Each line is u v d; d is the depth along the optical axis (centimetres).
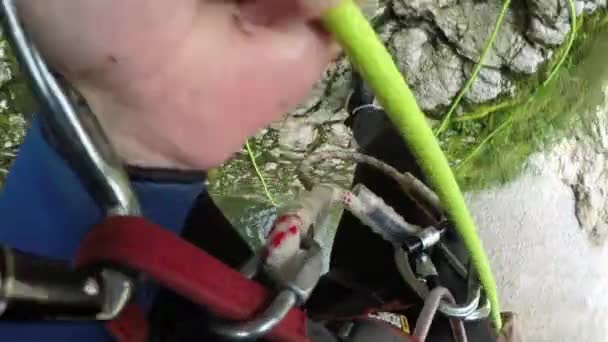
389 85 33
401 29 119
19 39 28
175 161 32
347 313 58
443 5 118
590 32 128
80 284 29
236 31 28
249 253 57
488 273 57
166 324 38
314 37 29
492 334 63
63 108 29
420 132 38
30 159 36
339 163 112
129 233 30
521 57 123
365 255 67
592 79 131
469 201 125
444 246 64
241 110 29
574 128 131
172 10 26
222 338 35
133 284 30
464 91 121
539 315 121
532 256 124
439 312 59
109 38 26
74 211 34
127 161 32
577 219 128
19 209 35
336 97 112
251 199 114
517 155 128
